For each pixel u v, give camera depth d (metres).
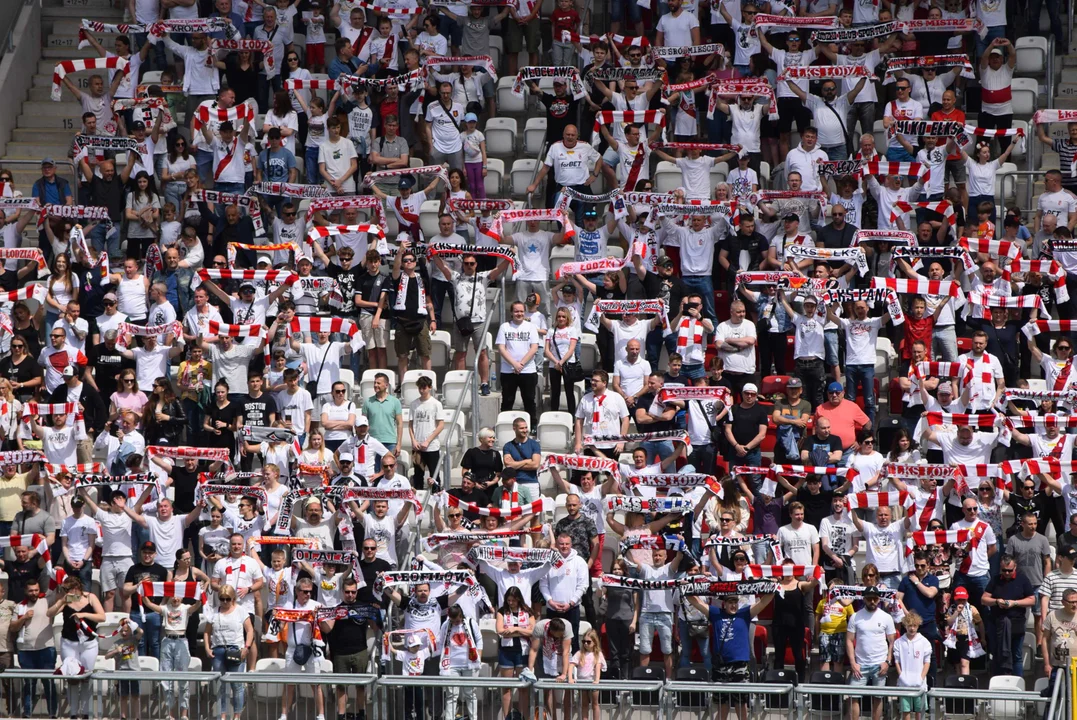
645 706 63.75
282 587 68.94
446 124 92.62
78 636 68.12
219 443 76.62
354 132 93.25
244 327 78.62
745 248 84.12
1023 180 95.38
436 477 74.88
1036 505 72.00
